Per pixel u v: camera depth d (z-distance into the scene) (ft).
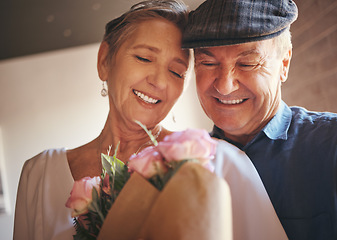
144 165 2.60
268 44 3.71
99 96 13.98
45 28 11.75
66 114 14.07
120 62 4.08
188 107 12.00
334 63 5.98
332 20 5.93
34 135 14.15
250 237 3.25
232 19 3.59
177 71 4.09
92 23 11.35
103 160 3.05
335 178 3.44
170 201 2.34
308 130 3.83
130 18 4.10
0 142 14.16
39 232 3.90
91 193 2.91
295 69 7.19
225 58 3.71
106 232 2.56
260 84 3.73
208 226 2.26
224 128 3.99
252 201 3.33
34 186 4.18
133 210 2.54
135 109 4.02
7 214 13.82
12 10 10.58
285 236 3.26
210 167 2.65
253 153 3.95
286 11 3.74
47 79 14.24
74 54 14.06
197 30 3.73
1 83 14.34
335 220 3.41
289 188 3.67
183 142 2.51
